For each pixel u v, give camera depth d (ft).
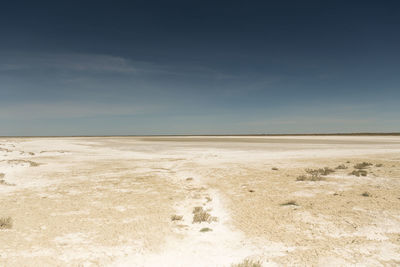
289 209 32.73
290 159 87.10
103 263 18.94
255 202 36.76
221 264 19.06
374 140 242.78
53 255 20.01
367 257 19.57
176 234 25.12
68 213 31.42
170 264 19.01
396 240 22.52
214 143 220.23
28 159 98.63
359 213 29.99
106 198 39.24
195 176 60.29
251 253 20.89
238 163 79.25
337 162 76.43
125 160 96.12
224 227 27.27
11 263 18.40
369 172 57.11
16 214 30.71
